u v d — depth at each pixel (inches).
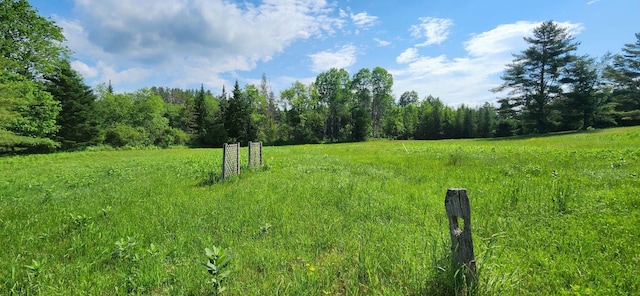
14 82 990.4
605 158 424.8
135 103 2208.4
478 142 1402.6
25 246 164.6
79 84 1633.9
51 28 1149.7
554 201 213.0
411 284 113.4
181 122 3120.1
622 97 1932.8
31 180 425.7
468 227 102.2
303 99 2910.9
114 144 1795.0
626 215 179.2
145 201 263.9
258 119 2600.9
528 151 607.2
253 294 112.5
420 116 3403.1
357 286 116.1
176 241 167.0
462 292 102.2
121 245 147.0
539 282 116.1
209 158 749.3
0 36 1010.1
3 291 119.6
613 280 113.7
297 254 148.7
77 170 549.6
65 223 204.8
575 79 1915.6
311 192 277.1
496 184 292.7
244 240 168.2
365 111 2758.4
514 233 165.2
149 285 121.9
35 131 1153.4
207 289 115.6
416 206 224.1
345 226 185.3
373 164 502.3
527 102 2124.8
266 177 380.5
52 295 114.3
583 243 145.3
